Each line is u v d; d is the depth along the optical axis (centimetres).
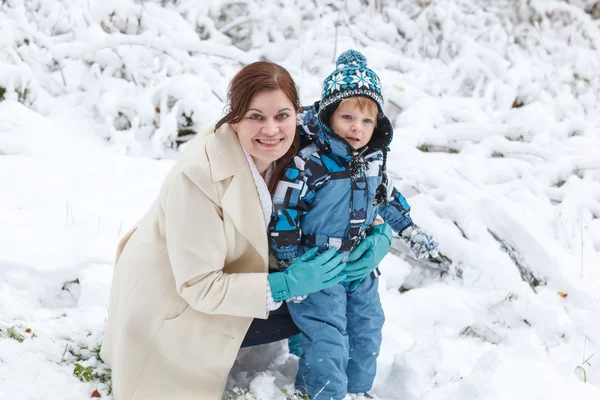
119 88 521
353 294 270
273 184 245
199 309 234
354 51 260
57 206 382
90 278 330
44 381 252
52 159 432
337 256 243
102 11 559
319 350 257
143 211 397
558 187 475
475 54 626
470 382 269
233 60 588
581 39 710
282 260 250
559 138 536
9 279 324
